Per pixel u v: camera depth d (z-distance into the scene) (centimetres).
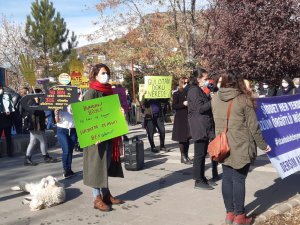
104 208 562
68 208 582
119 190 667
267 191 631
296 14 1416
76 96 714
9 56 3850
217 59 1496
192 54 2081
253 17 1413
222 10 1532
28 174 834
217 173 705
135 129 1683
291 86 1062
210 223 504
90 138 538
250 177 716
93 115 545
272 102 552
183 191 648
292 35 1412
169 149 1058
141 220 524
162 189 664
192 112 641
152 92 1012
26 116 931
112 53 2533
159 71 2361
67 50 3638
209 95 680
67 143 757
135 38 2466
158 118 1034
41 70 3591
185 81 848
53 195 590
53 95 720
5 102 1075
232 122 468
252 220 499
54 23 3659
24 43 3844
